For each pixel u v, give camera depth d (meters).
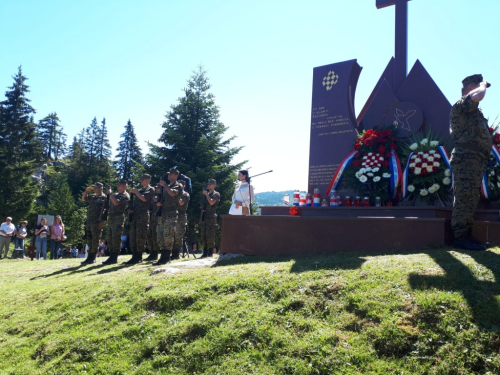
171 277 6.59
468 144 6.15
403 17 11.03
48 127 69.12
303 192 9.91
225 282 5.76
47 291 7.45
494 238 6.58
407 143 9.97
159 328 5.00
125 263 10.47
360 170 9.10
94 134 65.75
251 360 4.06
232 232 8.49
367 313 4.27
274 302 5.00
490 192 7.93
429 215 7.82
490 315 3.84
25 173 40.25
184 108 32.16
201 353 4.34
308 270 5.73
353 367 3.65
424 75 10.38
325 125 11.17
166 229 8.97
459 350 3.56
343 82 11.17
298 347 4.03
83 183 59.66
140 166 30.98
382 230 7.10
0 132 43.25
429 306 4.09
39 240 17.28
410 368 3.53
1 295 7.87
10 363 5.09
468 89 6.30
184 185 10.30
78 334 5.30
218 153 31.61
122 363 4.55
